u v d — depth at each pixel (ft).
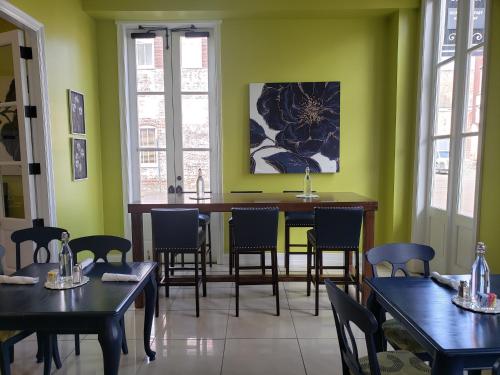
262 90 15.01
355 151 15.37
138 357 8.49
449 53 12.69
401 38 14.07
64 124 12.51
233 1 13.85
